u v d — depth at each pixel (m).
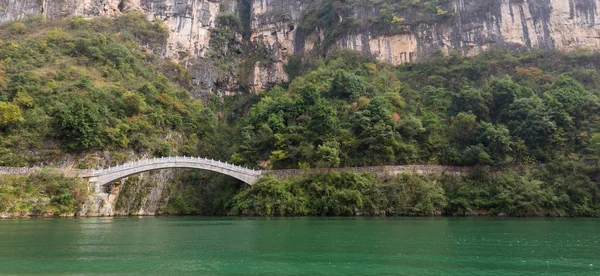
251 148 59.72
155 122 64.94
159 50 93.19
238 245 24.42
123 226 36.41
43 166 50.03
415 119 57.03
